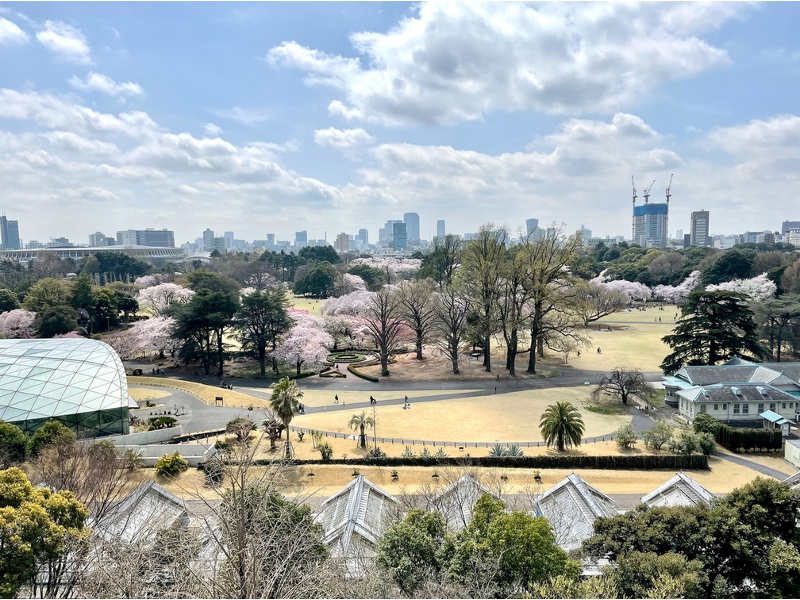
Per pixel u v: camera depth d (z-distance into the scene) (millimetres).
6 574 20078
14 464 41812
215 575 15734
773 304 96750
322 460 52000
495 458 52781
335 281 181625
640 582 22375
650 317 163250
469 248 110688
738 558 24547
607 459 53406
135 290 171375
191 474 48094
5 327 109500
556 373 95688
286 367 103000
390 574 23047
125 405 60531
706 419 62469
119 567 17656
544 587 20547
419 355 110625
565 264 102938
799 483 38906
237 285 169875
